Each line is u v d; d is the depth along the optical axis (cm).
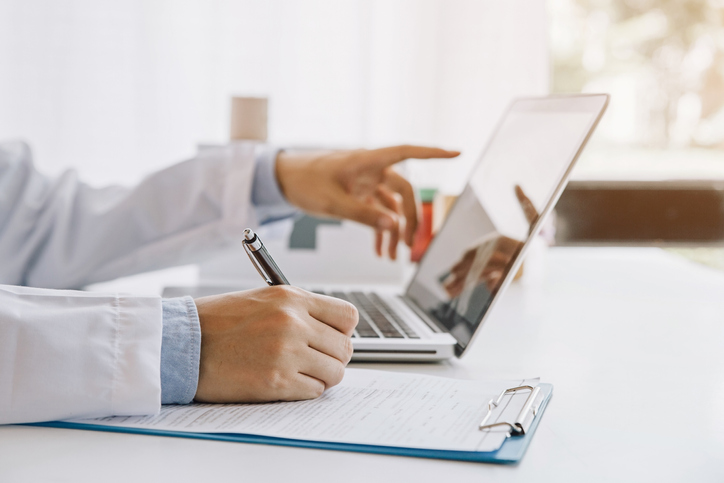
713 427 47
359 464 39
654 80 168
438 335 66
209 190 92
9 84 162
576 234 169
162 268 96
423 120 162
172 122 164
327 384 51
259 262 54
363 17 161
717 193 166
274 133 164
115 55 163
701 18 166
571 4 168
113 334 47
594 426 47
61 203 93
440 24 160
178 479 37
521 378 59
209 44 162
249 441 42
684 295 103
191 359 48
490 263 68
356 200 93
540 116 79
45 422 45
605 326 82
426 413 46
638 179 169
